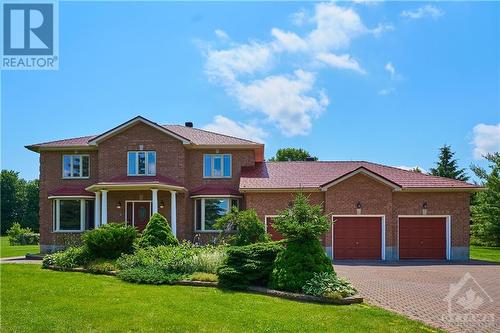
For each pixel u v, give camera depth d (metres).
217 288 14.41
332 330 9.73
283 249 14.54
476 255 30.12
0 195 81.12
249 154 29.27
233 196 27.78
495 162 39.88
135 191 27.98
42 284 14.24
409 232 26.67
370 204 26.34
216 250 17.64
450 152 58.97
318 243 14.28
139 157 27.98
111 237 18.48
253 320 10.38
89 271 17.47
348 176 26.25
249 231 18.22
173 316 10.57
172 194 26.53
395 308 12.17
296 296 12.99
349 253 26.17
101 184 25.53
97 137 27.78
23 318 10.04
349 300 12.52
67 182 29.05
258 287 14.23
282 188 26.36
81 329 9.45
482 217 38.94
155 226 19.77
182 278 15.41
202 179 29.00
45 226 28.73
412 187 26.50
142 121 27.81
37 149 29.00
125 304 11.70
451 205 26.81
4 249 35.44
